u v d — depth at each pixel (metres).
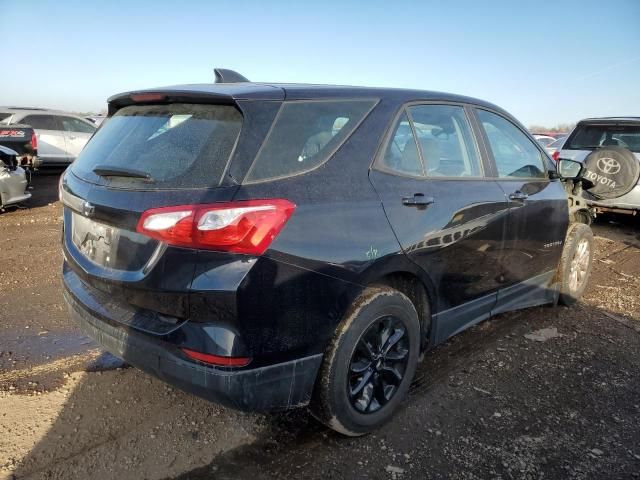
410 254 2.72
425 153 3.00
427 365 3.52
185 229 2.07
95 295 2.61
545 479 2.43
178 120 2.47
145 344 2.29
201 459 2.52
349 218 2.44
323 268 2.31
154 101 2.63
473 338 3.97
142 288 2.22
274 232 2.15
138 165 2.38
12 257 5.99
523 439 2.72
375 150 2.69
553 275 4.34
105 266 2.45
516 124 3.97
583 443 2.70
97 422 2.79
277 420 2.86
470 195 3.16
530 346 3.84
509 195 3.51
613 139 8.03
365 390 2.68
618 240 7.47
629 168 5.32
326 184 2.41
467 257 3.16
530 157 4.01
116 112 2.99
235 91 2.37
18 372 3.31
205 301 2.08
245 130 2.25
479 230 3.21
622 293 5.12
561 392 3.20
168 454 2.55
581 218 4.91
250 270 2.09
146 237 2.22
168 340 2.19
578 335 4.06
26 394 3.05
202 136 2.31
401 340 2.84
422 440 2.70
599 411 3.00
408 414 2.93
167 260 2.13
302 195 2.29
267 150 2.26
